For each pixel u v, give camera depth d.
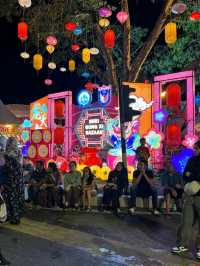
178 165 14.43
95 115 18.64
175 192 11.41
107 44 13.20
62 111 20.42
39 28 18.45
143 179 11.62
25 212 11.46
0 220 7.34
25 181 13.03
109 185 11.62
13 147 9.62
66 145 19.11
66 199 11.98
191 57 21.88
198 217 7.46
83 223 10.09
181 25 19.67
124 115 12.26
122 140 12.37
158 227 9.85
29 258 6.89
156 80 16.78
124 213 11.52
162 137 16.02
